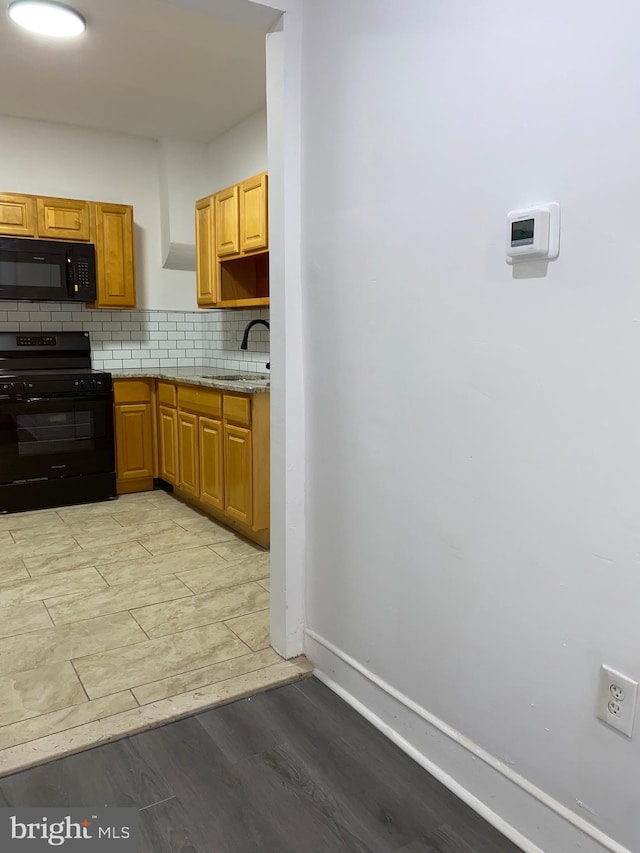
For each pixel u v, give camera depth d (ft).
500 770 4.76
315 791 5.14
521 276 4.22
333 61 5.76
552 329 4.06
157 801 5.01
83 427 13.09
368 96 5.41
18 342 13.51
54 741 5.64
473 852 4.55
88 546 10.75
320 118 6.00
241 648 7.34
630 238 3.57
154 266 15.25
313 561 6.84
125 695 6.38
